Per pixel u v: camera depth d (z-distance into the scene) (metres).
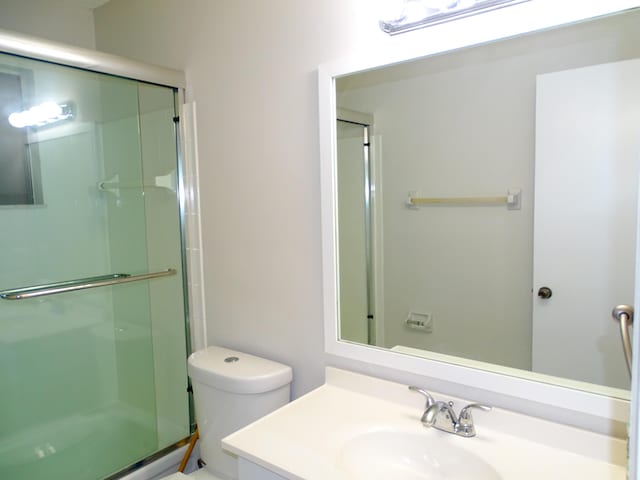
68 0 2.18
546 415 1.11
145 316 2.12
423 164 1.31
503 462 1.03
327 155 1.44
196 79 1.84
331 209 1.45
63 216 1.93
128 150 2.01
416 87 1.29
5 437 1.81
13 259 1.82
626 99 1.02
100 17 2.25
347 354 1.45
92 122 1.93
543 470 1.00
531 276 1.17
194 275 1.95
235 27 1.67
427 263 1.33
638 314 0.57
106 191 2.03
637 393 0.57
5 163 1.76
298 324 1.61
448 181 1.28
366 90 1.37
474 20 1.15
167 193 1.98
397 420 1.23
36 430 1.89
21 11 2.07
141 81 1.85
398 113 1.33
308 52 1.48
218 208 1.82
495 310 1.22
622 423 1.01
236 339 1.83
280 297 1.65
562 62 1.08
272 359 1.71
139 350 2.13
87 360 2.03
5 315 1.81
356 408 1.30
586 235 1.09
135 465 1.97
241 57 1.67
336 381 1.45
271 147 1.62
